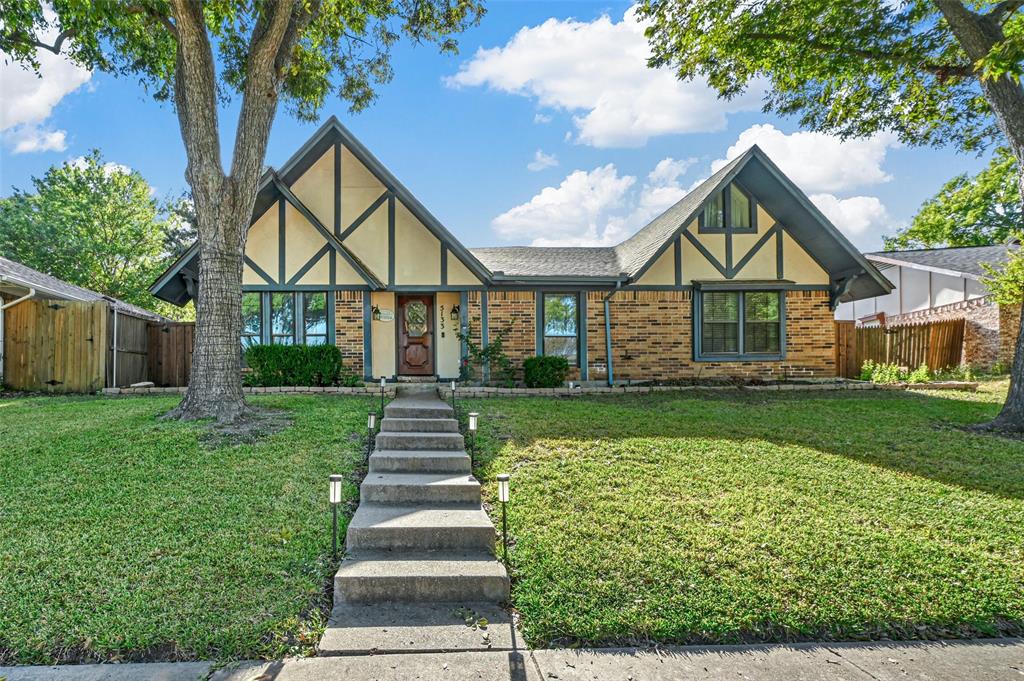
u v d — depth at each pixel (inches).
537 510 198.2
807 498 209.3
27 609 138.0
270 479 218.2
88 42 402.3
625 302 501.4
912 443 281.1
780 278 511.5
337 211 485.7
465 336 486.6
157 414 308.5
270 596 148.2
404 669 124.0
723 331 509.0
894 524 190.1
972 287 706.2
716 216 511.8
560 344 499.5
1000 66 269.6
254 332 469.4
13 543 165.8
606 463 243.8
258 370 422.3
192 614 139.3
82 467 224.8
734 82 427.2
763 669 126.2
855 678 123.0
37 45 397.1
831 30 378.9
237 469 226.7
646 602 148.9
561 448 264.8
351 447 261.7
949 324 603.2
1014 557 171.8
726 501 205.2
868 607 149.1
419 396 390.3
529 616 144.8
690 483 222.1
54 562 157.1
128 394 419.8
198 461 233.8
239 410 307.6
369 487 210.2
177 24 300.8
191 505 193.6
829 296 514.0
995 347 587.8
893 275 850.1
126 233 1206.3
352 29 406.6
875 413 351.9
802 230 498.6
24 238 1101.1
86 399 383.9
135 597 143.9
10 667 122.2
